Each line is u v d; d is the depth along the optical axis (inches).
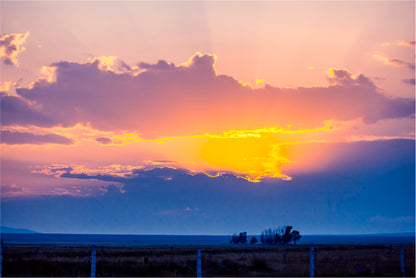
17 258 1578.5
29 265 1284.4
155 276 1189.7
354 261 1672.0
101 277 1146.0
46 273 1176.8
